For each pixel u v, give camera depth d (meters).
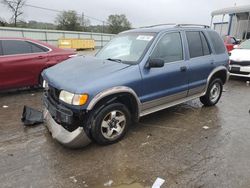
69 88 3.28
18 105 5.50
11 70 6.01
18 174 2.97
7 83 6.04
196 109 5.41
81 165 3.18
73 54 7.14
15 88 6.28
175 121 4.68
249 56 8.27
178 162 3.27
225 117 4.95
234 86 7.93
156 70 3.99
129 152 3.51
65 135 3.42
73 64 4.12
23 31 31.75
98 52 4.80
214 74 5.28
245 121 4.76
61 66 4.15
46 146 3.64
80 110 3.23
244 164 3.24
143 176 2.97
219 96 5.70
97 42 43.91
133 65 3.77
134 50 4.12
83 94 3.19
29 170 3.05
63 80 3.49
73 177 2.94
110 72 3.56
